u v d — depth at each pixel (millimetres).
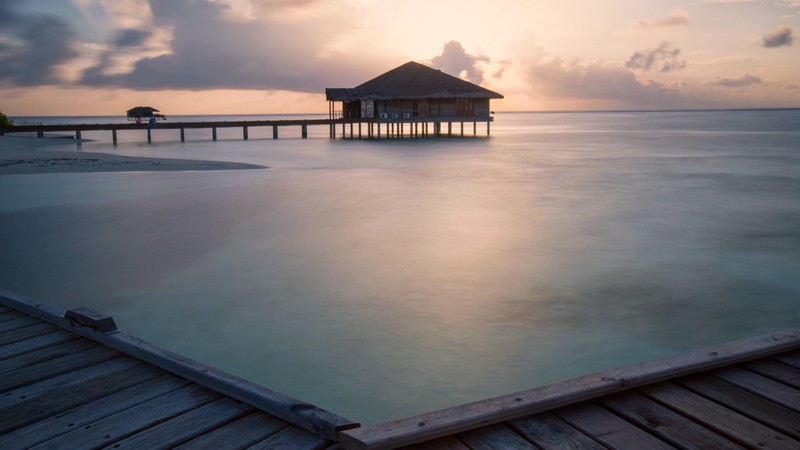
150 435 2693
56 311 4426
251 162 28453
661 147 40250
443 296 7805
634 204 15625
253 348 6105
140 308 7340
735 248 10562
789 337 3617
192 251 10219
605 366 5645
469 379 5383
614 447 2488
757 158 30406
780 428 2631
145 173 22219
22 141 46781
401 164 27469
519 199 16453
